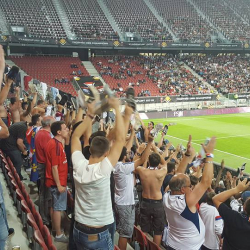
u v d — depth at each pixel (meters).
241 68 54.97
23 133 8.22
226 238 4.03
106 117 7.16
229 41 55.62
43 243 3.97
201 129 29.92
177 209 4.24
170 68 51.12
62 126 5.57
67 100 9.32
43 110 9.69
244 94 43.91
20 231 5.48
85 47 45.78
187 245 4.26
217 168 13.29
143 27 53.59
